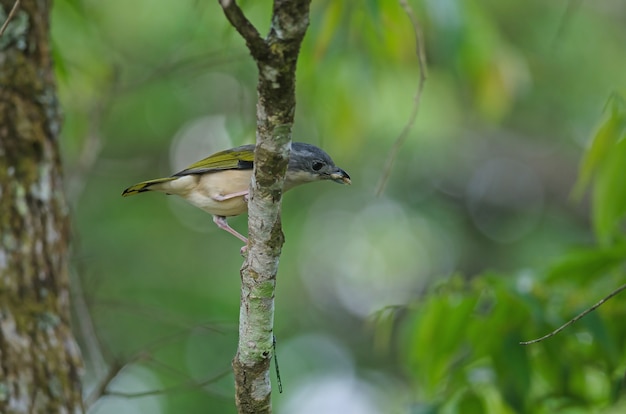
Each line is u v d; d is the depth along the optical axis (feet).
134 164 51.06
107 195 55.77
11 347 24.98
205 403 48.78
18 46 26.68
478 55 37.76
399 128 48.70
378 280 62.64
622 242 29.50
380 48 37.50
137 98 52.47
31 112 26.61
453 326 29.09
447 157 63.87
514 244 65.92
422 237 63.26
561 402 29.48
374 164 60.23
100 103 37.78
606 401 29.60
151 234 55.67
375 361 61.41
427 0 34.94
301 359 58.34
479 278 29.19
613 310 29.40
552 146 67.62
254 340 20.90
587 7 58.49
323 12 35.68
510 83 38.99
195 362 49.93
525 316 28.81
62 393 25.45
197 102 53.88
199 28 41.83
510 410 30.25
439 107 48.24
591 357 29.86
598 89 58.44
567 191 67.87
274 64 17.11
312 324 60.44
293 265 59.41
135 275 53.93
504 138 67.77
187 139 54.90
